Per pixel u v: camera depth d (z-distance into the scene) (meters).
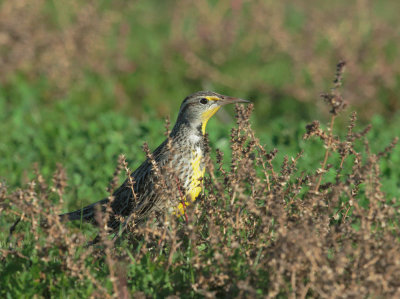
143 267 7.31
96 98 19.73
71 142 14.20
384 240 6.64
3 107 17.33
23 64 19.58
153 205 9.02
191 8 24.95
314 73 20.48
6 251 7.28
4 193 7.05
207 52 22.06
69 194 11.24
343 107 7.25
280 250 6.46
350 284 6.50
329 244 6.86
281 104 20.33
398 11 28.97
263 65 22.14
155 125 15.28
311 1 27.23
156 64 21.69
